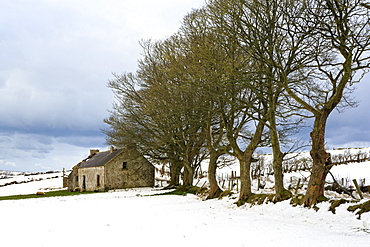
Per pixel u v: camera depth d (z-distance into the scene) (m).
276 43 18.16
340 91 16.33
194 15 23.61
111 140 44.91
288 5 17.09
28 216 18.89
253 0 17.61
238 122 29.64
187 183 38.44
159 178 62.88
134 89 37.00
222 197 26.22
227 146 27.80
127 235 12.48
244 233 12.66
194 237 11.95
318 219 15.02
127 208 22.50
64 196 40.84
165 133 34.75
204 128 28.66
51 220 17.02
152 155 42.19
